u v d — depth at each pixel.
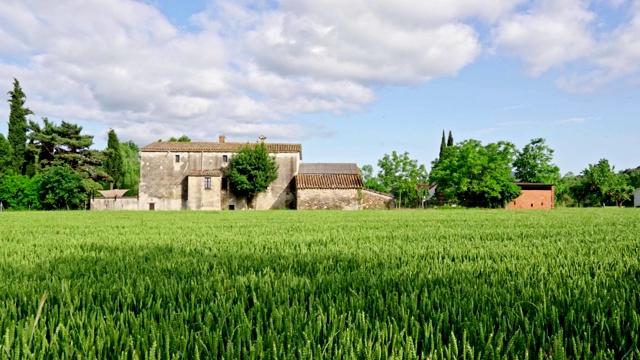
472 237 8.26
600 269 3.93
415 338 1.98
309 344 1.75
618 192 65.50
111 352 1.90
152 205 50.81
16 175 48.41
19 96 59.62
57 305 2.52
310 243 7.05
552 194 57.09
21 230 10.98
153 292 2.98
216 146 52.62
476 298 2.66
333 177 51.88
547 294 2.83
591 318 2.29
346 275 3.72
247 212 31.67
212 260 4.80
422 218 18.98
